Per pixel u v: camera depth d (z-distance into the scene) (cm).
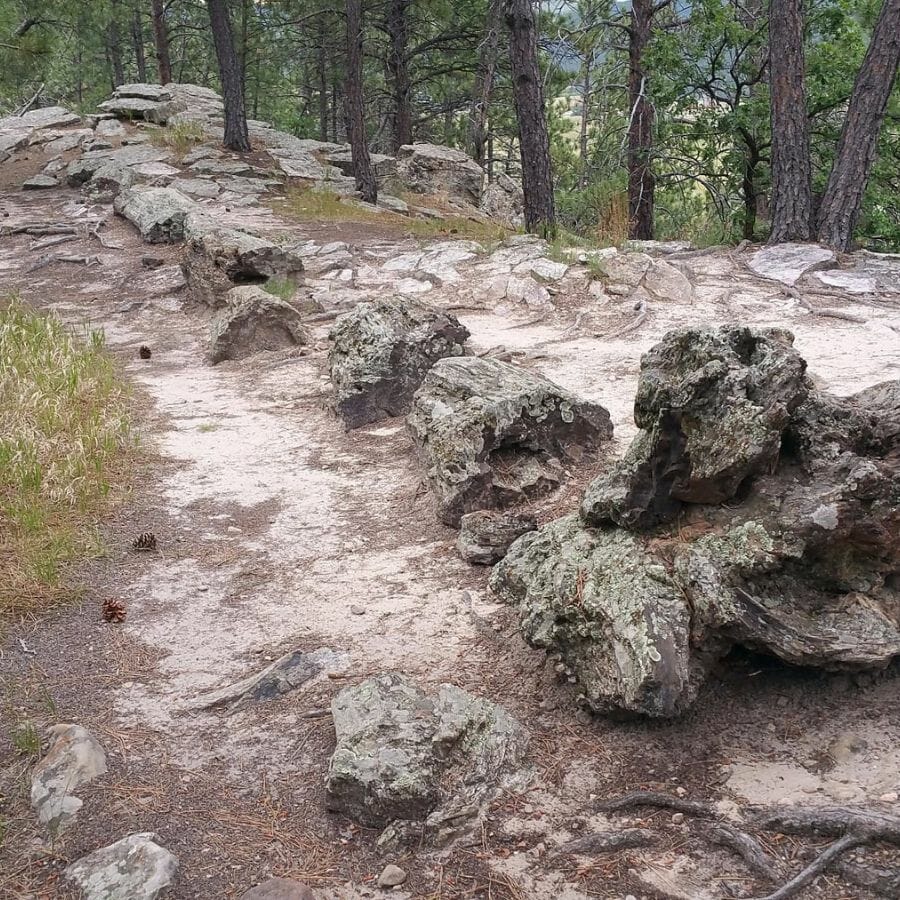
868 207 1681
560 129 3047
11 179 2175
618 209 1524
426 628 431
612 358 873
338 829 304
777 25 1211
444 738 318
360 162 2156
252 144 2417
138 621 450
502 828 297
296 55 3403
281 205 1889
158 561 515
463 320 1065
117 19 2895
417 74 3278
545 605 368
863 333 896
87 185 2022
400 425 727
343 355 773
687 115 1777
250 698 381
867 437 340
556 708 358
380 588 475
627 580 344
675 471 352
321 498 603
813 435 337
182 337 1108
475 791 308
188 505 595
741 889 262
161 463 670
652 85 1672
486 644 412
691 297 1060
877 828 268
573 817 299
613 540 373
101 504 580
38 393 722
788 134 1230
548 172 1545
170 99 2631
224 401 834
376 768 305
